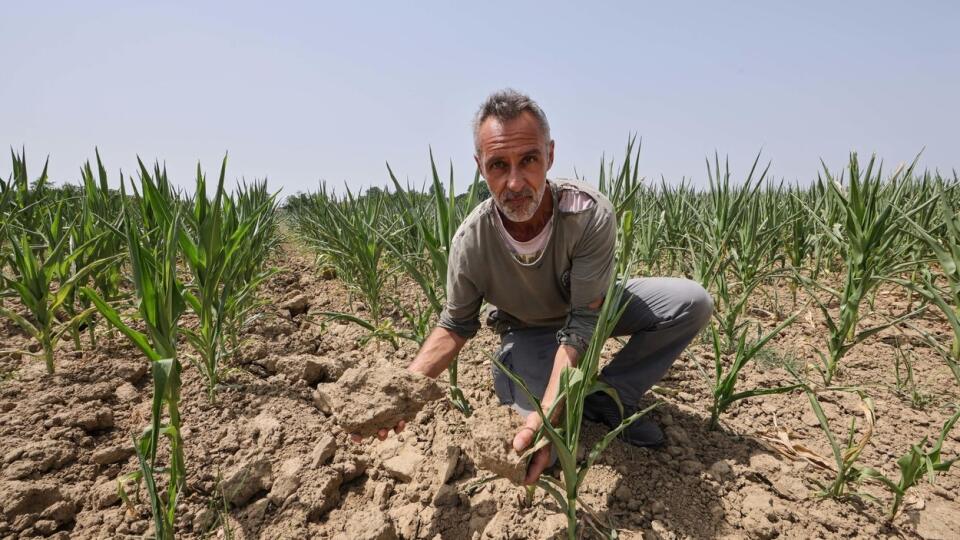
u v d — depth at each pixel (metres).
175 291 1.53
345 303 3.71
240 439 1.87
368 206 3.92
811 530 1.50
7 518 1.47
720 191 3.39
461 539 1.50
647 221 3.70
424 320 2.31
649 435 1.82
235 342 2.44
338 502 1.68
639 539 1.44
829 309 3.28
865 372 2.47
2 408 1.92
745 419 2.06
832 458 1.83
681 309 1.78
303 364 2.34
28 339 2.58
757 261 3.15
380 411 1.44
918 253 3.30
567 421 1.32
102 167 2.67
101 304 1.28
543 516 1.52
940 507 1.60
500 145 1.45
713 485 1.67
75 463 1.71
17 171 3.20
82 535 1.46
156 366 1.24
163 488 1.62
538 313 1.90
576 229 1.61
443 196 2.02
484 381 2.31
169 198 2.85
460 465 1.75
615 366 1.86
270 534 1.50
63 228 2.87
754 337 2.85
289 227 6.96
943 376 2.41
